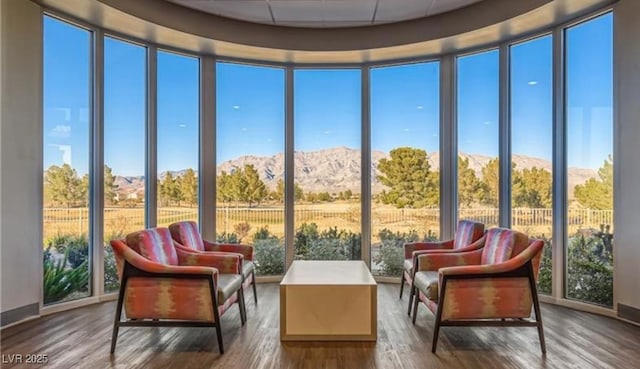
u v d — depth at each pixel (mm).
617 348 2971
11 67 3482
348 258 5387
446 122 5043
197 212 5102
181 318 2926
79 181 4145
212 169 5109
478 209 4852
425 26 4668
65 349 2947
